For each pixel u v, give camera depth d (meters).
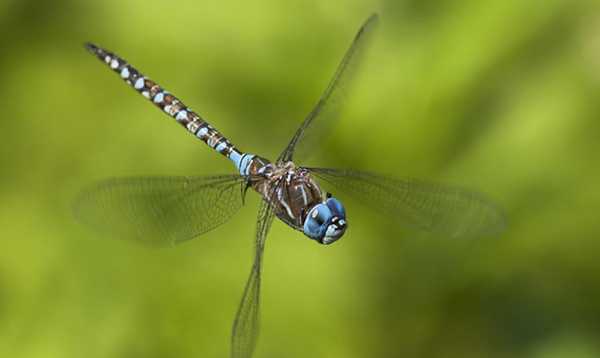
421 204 1.16
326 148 1.20
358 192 1.17
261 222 1.16
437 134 1.20
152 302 1.20
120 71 1.19
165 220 1.15
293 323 1.20
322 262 1.20
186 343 1.20
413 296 1.20
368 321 1.20
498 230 1.16
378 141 1.20
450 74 1.20
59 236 1.20
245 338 1.14
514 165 1.20
